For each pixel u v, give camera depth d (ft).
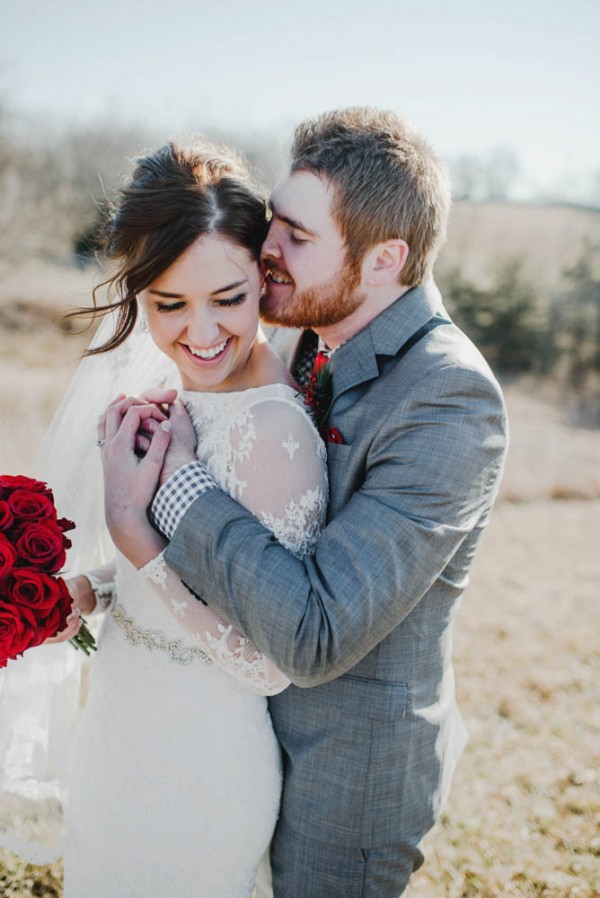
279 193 5.02
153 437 4.97
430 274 5.35
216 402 5.18
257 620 4.41
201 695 5.13
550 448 33.96
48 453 6.12
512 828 9.87
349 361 5.15
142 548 4.83
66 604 4.77
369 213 4.82
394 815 5.28
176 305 4.83
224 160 4.91
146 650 5.20
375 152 4.85
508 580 19.19
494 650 15.07
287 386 5.10
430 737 5.39
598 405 43.65
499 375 49.57
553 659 14.78
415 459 4.64
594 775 11.16
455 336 5.14
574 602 17.80
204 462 5.04
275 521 4.73
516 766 11.32
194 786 5.09
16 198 46.98
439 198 5.12
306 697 5.30
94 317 5.19
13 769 6.17
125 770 5.20
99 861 5.29
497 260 51.26
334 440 5.09
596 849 9.53
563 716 12.79
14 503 4.86
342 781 5.18
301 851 5.35
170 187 4.59
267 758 5.34
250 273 4.88
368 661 5.12
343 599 4.38
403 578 4.52
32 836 6.28
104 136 52.16
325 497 4.99
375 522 4.56
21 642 4.50
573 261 51.26
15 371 31.76
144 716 5.17
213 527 4.56
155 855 5.15
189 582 4.64
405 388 4.85
